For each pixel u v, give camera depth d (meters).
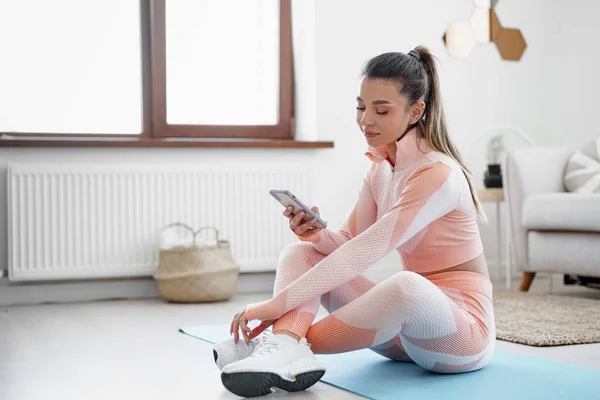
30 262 4.18
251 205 4.54
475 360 2.14
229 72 4.72
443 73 5.06
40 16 4.34
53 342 2.97
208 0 4.65
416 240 2.13
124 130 4.52
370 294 1.96
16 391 2.17
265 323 2.02
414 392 1.99
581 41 5.25
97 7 4.44
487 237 5.16
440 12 5.03
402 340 2.10
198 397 2.05
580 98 5.25
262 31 4.78
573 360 2.52
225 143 4.51
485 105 5.15
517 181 4.37
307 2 4.73
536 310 3.60
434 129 2.10
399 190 2.11
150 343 2.91
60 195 4.21
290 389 1.96
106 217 4.29
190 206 4.43
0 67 4.29
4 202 4.20
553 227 4.13
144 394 2.10
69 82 4.40
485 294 2.15
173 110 4.61
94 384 2.24
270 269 4.59
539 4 5.25
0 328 3.35
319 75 4.71
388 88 2.01
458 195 2.06
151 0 4.52
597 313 3.49
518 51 5.20
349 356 2.48
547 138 5.28
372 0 4.83
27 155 4.23
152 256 4.37
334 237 2.16
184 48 4.62
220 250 4.22
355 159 4.80
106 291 4.40
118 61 4.49
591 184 4.29
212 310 3.86
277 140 4.73
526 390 2.01
